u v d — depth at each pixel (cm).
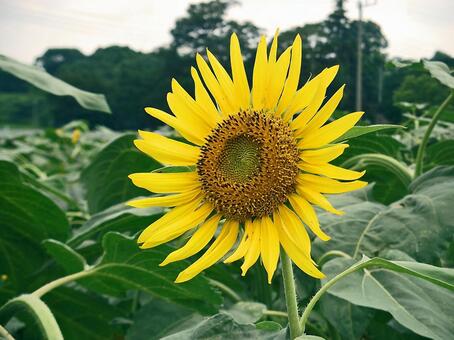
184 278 40
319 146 42
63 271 74
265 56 45
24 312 66
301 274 59
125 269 59
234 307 60
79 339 75
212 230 43
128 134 87
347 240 57
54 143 269
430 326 46
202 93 47
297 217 42
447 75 63
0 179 71
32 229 75
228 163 44
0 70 73
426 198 58
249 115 45
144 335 61
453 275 39
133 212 62
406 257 53
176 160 46
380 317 54
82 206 123
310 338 37
